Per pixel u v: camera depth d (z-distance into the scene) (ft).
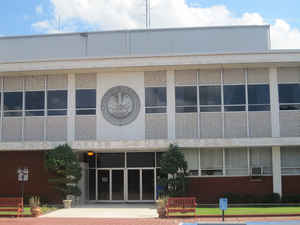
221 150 88.99
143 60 87.61
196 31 99.04
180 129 88.38
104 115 90.22
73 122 90.33
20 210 69.41
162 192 83.35
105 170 95.66
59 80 91.97
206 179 88.07
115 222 60.39
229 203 86.07
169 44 98.94
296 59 85.87
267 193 86.94
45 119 90.84
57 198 88.74
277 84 88.58
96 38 100.68
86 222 60.54
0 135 91.04
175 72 90.12
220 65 87.97
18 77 92.63
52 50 101.55
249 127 87.66
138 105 89.86
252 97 88.53
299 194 86.43
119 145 86.33
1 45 102.94
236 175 87.97
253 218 63.21
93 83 91.45
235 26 98.58
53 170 86.58
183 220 62.13
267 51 86.12
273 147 87.71
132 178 94.73
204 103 88.89
